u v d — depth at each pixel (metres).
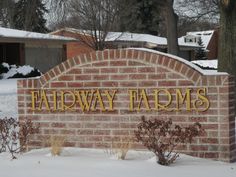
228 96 8.29
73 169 7.48
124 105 8.83
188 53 65.50
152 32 56.97
